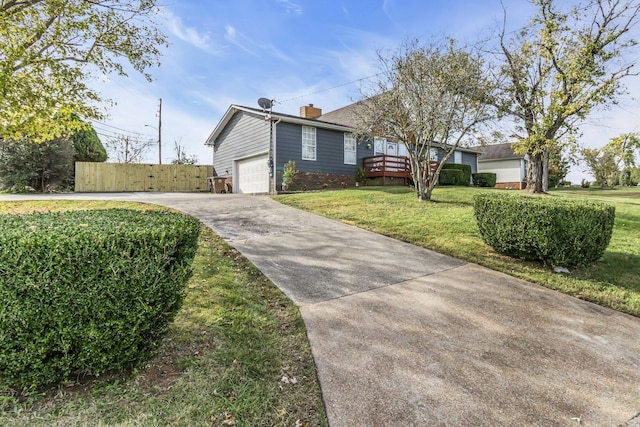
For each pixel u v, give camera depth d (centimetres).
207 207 927
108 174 1845
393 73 979
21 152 1484
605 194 1655
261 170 1546
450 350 277
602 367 258
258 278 424
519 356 271
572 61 1102
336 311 343
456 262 505
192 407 199
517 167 2722
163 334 243
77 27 630
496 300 377
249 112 1614
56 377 204
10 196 1195
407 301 370
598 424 200
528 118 1269
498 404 215
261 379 232
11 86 521
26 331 190
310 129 1563
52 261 189
